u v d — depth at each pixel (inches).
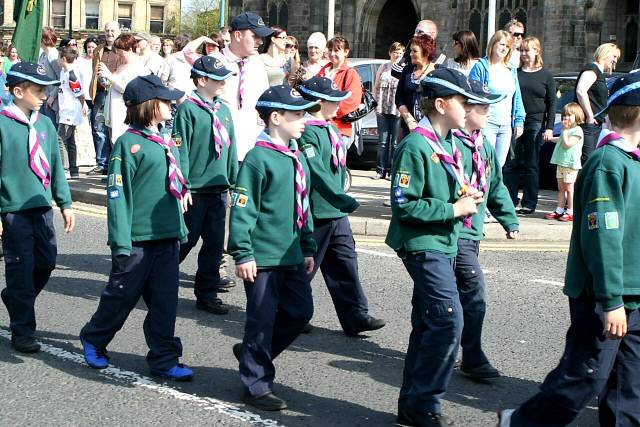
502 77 572.4
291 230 302.4
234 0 2459.4
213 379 327.3
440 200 280.2
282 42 479.5
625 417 248.7
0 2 3262.8
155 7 3400.6
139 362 344.2
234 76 457.1
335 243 377.7
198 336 379.9
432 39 534.6
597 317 242.7
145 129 323.6
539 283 479.2
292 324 308.3
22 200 350.0
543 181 888.3
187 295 444.1
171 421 285.9
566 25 1818.4
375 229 597.0
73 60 770.8
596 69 636.1
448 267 282.2
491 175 323.3
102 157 815.1
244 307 426.9
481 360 332.5
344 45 488.4
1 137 348.5
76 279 465.4
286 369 341.4
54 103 773.3
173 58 685.9
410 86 540.4
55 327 385.1
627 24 1802.4
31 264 352.5
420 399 281.1
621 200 238.8
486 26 1975.9
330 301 439.8
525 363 353.7
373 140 1003.9
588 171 244.2
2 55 913.5
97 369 332.8
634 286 241.9
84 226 607.8
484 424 292.8
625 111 242.4
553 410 247.4
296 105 299.1
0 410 291.9
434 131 285.9
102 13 3331.7
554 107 643.5
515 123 596.7
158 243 324.2
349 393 317.7
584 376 243.6
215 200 414.0
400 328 395.9
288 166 302.0
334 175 372.5
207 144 407.8
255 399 298.8
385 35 2341.3
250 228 295.3
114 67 806.5
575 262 249.3
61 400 302.2
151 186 321.4
